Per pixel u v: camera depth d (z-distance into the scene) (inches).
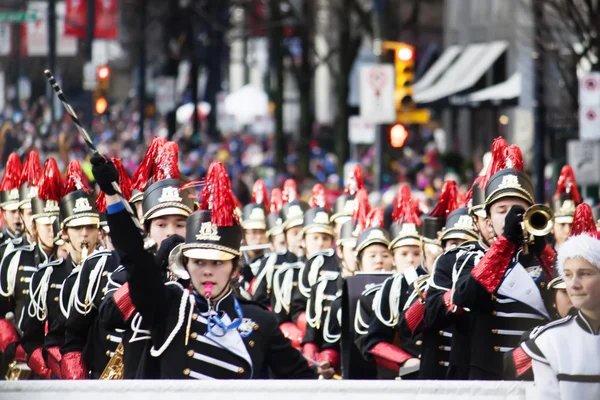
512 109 3686.0
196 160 3457.2
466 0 4128.9
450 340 834.2
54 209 1074.7
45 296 974.4
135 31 4261.8
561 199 1293.1
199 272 693.3
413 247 1035.3
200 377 690.2
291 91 5866.1
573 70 2219.5
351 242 1178.6
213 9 3907.5
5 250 1125.1
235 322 698.8
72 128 3171.8
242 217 1504.7
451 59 3676.2
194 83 4429.1
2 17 3270.2
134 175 928.3
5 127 2445.9
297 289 1302.9
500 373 759.1
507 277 748.0
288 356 717.9
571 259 634.2
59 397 634.8
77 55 3961.6
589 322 639.1
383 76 2298.2
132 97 5054.1
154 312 687.1
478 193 808.9
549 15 2394.2
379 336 965.2
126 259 676.7
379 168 2402.8
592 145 1847.9
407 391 631.2
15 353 1056.2
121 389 632.4
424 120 2327.8
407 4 4537.4
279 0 3383.4
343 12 3157.0
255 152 4598.9
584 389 634.8
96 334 872.9
